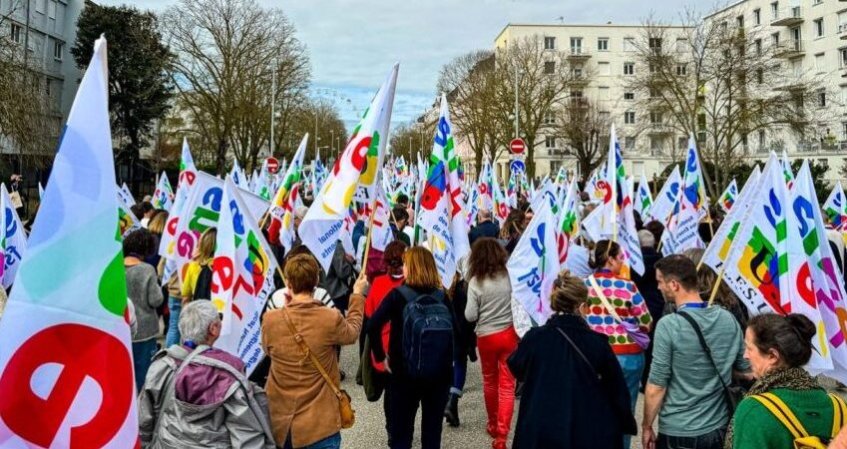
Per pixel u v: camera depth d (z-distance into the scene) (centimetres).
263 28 3572
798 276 394
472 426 600
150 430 326
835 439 217
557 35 7156
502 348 533
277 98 3653
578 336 366
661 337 357
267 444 342
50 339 220
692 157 914
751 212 415
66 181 225
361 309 431
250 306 478
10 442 213
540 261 546
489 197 1596
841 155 4647
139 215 1082
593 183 1903
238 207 485
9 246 729
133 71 3931
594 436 347
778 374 263
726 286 482
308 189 2372
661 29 3256
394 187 2311
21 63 1783
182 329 338
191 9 3438
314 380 376
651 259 686
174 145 4659
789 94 2933
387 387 496
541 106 4575
